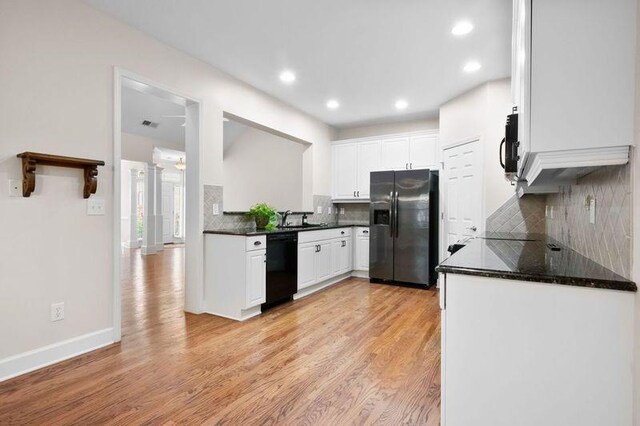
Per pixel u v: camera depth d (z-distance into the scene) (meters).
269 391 1.98
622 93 1.06
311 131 5.21
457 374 1.30
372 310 3.60
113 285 2.65
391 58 3.24
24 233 2.18
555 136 1.13
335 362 2.36
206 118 3.41
